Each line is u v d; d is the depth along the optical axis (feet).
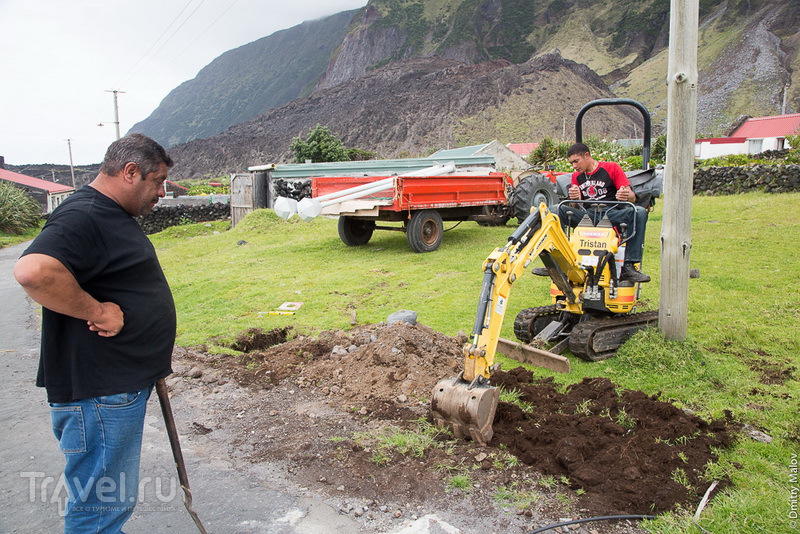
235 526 10.98
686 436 13.09
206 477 12.87
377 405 15.84
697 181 64.28
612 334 18.65
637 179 22.89
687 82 16.99
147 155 8.57
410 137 545.03
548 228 15.75
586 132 491.72
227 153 619.67
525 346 18.56
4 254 73.97
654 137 190.19
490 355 13.58
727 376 16.67
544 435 13.17
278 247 48.34
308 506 11.53
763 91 521.65
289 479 12.61
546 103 545.44
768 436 13.25
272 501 11.78
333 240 49.26
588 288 18.74
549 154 121.39
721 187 62.23
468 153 120.88
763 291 25.07
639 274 19.25
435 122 552.82
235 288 33.47
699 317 22.06
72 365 8.18
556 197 47.85
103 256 8.18
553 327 19.90
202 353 21.71
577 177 21.01
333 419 15.40
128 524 11.18
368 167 73.56
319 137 246.88
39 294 7.45
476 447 13.19
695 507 10.84
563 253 16.92
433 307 25.86
